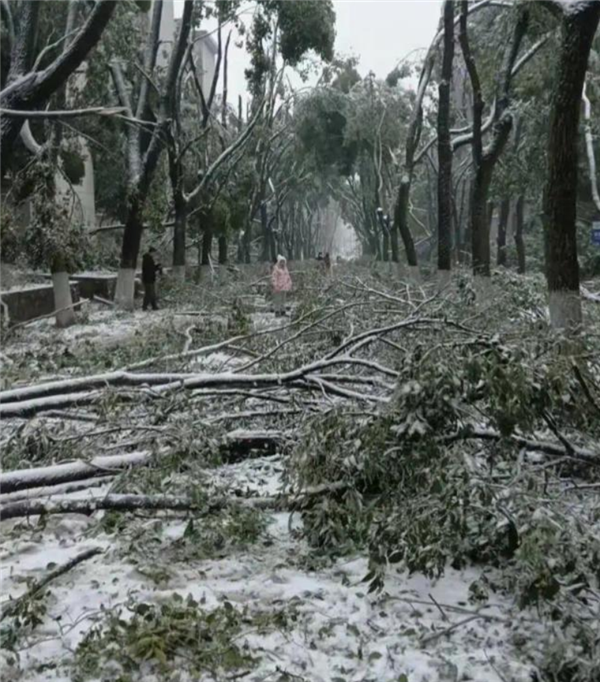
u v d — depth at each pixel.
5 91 11.30
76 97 19.59
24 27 12.74
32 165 15.16
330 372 7.23
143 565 4.24
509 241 42.47
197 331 10.05
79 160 21.78
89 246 16.84
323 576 4.09
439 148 18.30
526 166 24.95
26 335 14.05
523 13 16.97
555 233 7.91
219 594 3.87
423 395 3.77
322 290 11.16
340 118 38.53
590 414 4.20
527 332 4.88
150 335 10.83
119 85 20.39
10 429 6.20
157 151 19.92
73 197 16.95
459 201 44.28
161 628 3.34
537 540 3.09
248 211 32.53
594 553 3.33
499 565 4.03
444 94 18.14
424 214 53.28
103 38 18.88
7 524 4.97
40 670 3.21
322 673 3.16
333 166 43.75
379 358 7.21
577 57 7.88
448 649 3.32
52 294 18.28
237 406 6.19
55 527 4.85
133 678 3.13
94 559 4.34
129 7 19.92
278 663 3.23
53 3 19.06
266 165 37.50
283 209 54.34
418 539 3.62
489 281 13.05
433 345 4.13
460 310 8.78
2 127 11.34
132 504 4.34
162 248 30.06
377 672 3.15
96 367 8.62
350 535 4.30
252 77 30.42
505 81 17.86
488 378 3.78
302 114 38.34
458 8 23.41
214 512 4.49
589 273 29.92
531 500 3.32
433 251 43.25
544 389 3.83
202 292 17.05
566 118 7.90
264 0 28.42
